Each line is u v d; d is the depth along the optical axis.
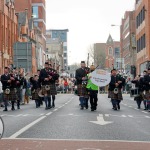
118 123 16.34
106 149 10.30
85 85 24.47
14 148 10.28
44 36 117.88
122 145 10.95
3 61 60.81
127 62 109.81
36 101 28.52
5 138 11.93
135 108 27.56
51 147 10.45
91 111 23.12
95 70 23.33
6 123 16.12
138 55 75.62
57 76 25.78
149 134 13.16
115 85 24.84
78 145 10.81
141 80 26.59
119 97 24.98
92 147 10.54
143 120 17.92
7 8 65.19
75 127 14.74
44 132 13.32
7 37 64.75
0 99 28.95
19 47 41.41
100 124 15.81
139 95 27.03
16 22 73.56
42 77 25.44
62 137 12.24
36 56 92.94
